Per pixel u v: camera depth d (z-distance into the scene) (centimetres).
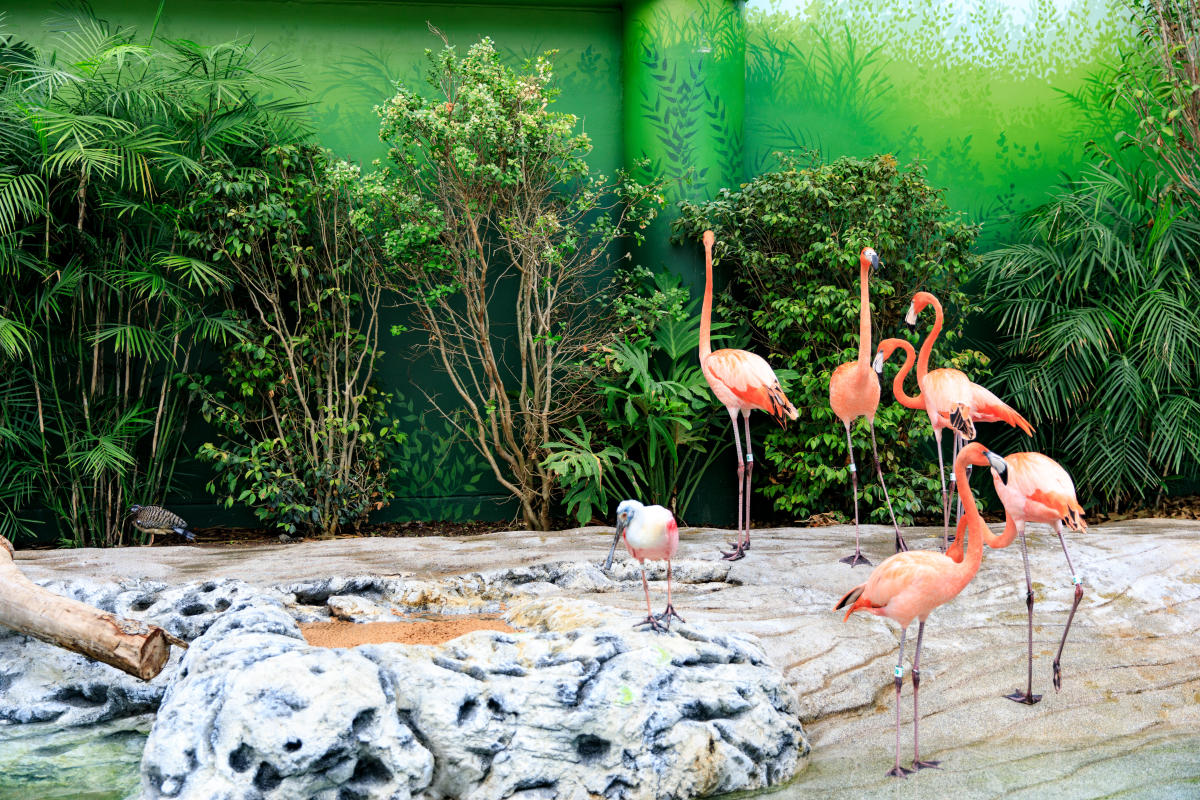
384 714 345
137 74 800
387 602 573
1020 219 897
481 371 855
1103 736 404
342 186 787
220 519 826
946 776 370
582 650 391
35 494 781
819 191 758
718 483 837
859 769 383
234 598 527
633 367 764
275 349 789
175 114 761
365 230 794
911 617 381
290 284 808
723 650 410
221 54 786
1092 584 554
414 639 476
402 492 853
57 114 671
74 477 739
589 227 855
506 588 600
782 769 383
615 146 866
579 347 792
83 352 769
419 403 852
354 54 845
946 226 796
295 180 758
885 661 462
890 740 407
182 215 750
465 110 739
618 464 787
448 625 505
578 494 780
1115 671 460
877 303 798
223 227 740
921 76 891
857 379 605
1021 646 486
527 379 850
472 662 376
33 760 403
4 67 736
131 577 570
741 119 852
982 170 897
